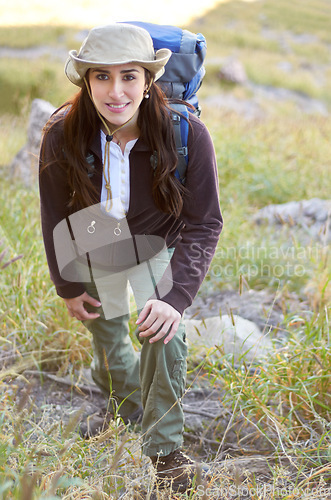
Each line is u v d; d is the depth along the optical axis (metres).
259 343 3.44
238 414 2.73
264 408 2.63
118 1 36.19
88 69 2.00
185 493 2.24
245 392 2.75
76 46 23.67
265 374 2.88
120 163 2.16
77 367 3.33
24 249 3.88
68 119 2.10
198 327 3.61
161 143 2.09
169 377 2.27
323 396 2.79
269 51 28.42
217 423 2.92
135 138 2.14
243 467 2.51
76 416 1.91
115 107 2.00
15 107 10.04
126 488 2.25
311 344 3.02
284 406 2.89
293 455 2.61
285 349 3.13
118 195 2.19
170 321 2.15
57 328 3.38
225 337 3.47
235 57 25.19
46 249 2.36
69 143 2.12
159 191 2.17
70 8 33.50
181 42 2.25
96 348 2.69
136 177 2.17
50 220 2.31
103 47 1.95
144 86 2.04
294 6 37.72
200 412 2.98
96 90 2.00
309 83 23.59
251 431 2.84
